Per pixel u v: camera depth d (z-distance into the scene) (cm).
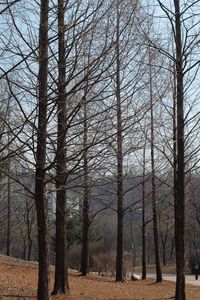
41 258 897
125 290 1939
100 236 4984
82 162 988
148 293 1930
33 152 816
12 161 873
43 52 784
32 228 3981
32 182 1423
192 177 2017
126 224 5806
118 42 805
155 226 2628
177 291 1286
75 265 4834
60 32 781
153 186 2164
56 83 812
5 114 866
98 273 3198
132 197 2719
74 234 4600
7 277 1736
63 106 799
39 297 895
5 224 4034
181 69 1162
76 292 1612
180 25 1145
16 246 5719
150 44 1064
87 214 2502
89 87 801
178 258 1285
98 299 1515
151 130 1684
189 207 3203
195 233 4847
